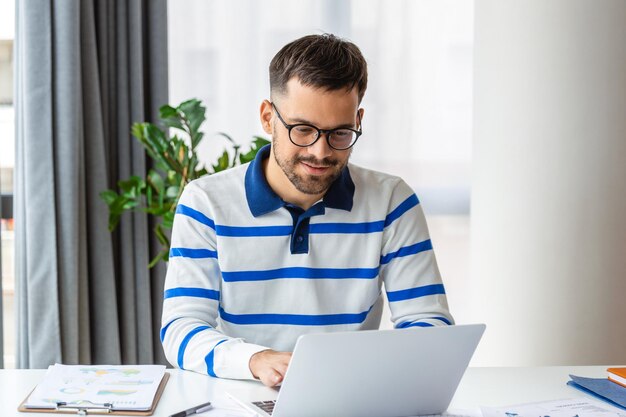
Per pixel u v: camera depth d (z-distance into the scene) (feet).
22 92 8.55
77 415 3.96
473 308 9.16
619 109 7.75
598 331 8.00
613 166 7.82
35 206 8.43
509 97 8.34
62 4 8.39
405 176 10.37
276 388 4.42
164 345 4.89
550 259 8.16
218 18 10.07
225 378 4.59
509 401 4.31
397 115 10.30
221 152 10.22
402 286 5.26
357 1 10.14
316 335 3.60
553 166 8.05
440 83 10.26
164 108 8.20
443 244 10.56
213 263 5.10
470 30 10.18
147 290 9.21
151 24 9.30
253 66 10.12
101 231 8.91
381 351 3.76
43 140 8.39
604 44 7.72
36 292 8.50
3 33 9.36
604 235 7.89
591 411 4.11
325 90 4.44
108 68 9.14
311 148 4.55
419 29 10.19
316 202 5.14
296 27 10.12
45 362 8.53
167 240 8.91
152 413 4.02
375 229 5.23
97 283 8.92
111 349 8.96
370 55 10.21
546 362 8.25
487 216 8.78
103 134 9.06
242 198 5.15
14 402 4.17
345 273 5.19
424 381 3.98
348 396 3.86
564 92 7.91
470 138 10.34
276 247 5.09
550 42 7.94
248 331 5.15
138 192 8.52
